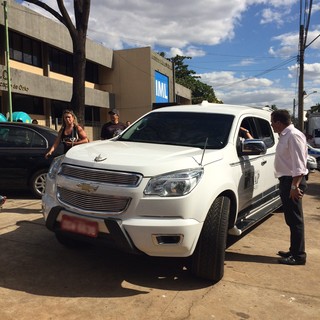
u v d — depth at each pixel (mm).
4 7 18328
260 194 5746
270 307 3719
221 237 4016
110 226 3725
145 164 3799
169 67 38219
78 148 4551
